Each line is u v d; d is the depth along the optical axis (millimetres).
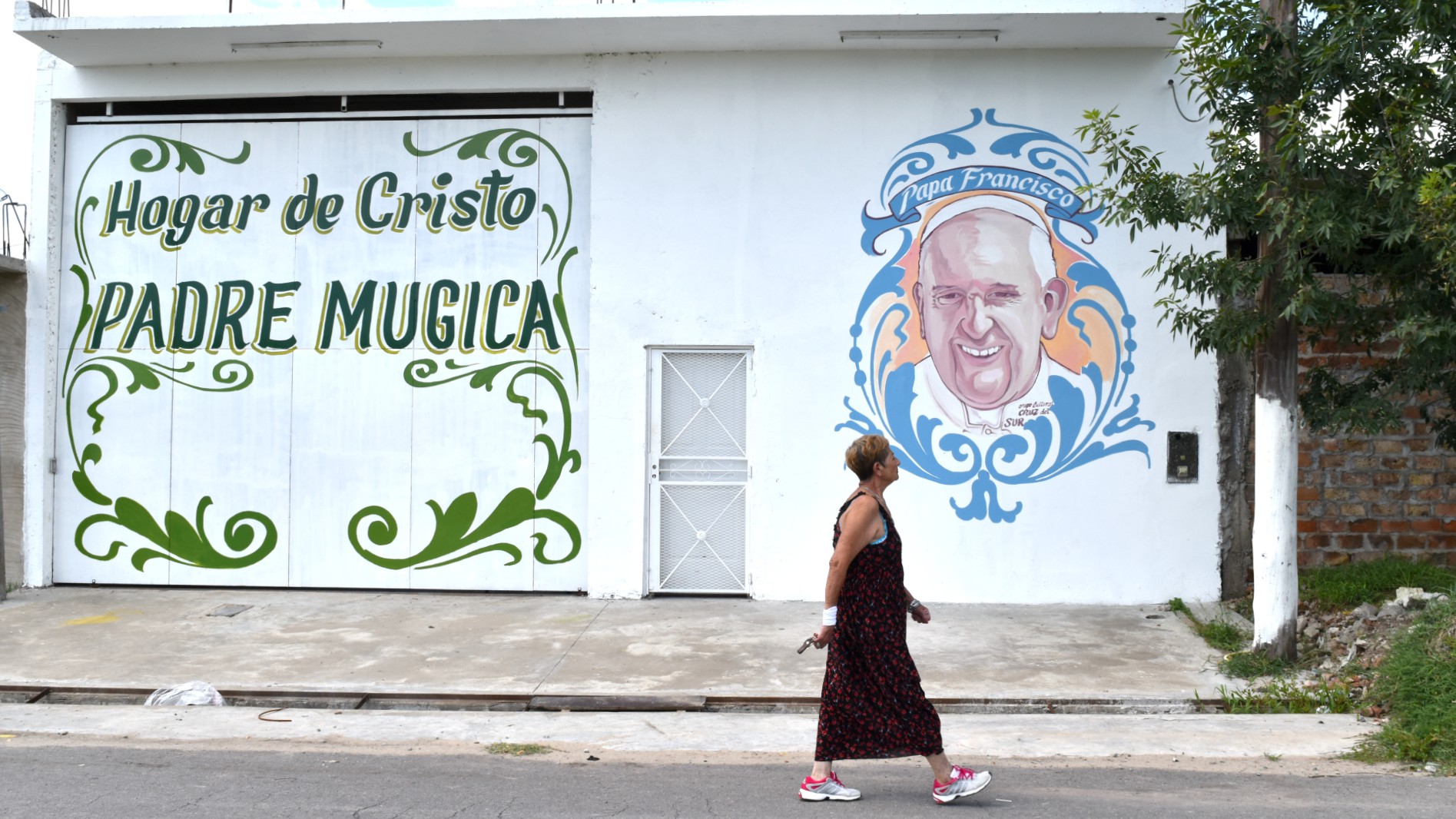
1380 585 8570
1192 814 4879
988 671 7559
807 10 9078
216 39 9727
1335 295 7195
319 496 10250
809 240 9797
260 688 7230
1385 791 5254
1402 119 6801
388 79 10133
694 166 9875
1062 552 9594
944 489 9672
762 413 9773
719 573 9922
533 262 10172
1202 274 7414
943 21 9172
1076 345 9625
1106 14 8969
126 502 10383
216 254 10367
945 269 9711
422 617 9195
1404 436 9352
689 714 6891
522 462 10141
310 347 10273
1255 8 7113
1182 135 9609
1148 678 7406
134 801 5074
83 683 7367
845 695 4949
